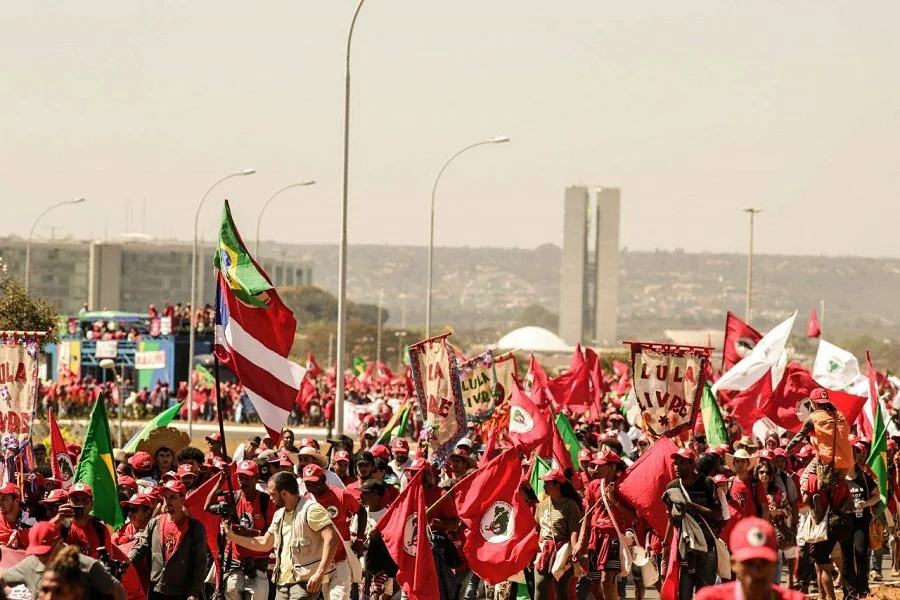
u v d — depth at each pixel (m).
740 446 25.31
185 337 100.62
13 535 18.48
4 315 47.34
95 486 19.38
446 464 25.59
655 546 23.59
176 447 26.05
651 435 23.41
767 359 34.66
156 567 17.75
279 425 22.53
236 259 22.39
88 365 99.62
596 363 45.38
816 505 24.52
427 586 20.45
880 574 30.45
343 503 20.34
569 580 21.17
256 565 19.14
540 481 24.80
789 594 10.17
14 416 21.61
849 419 31.48
